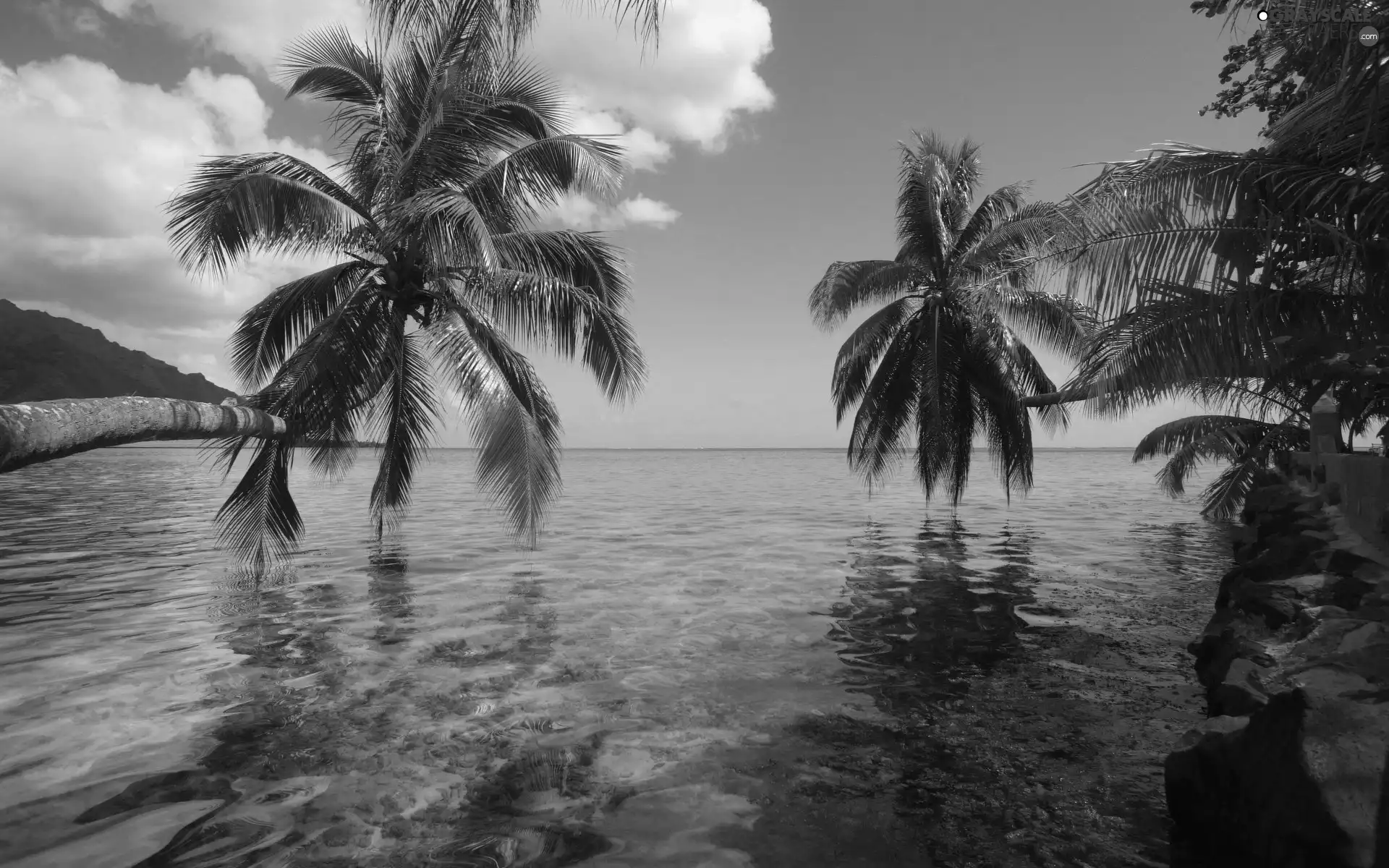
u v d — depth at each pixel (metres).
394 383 14.59
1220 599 7.49
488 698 6.21
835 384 21.00
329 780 4.59
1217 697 4.55
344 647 7.80
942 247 19.89
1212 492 19.16
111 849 3.73
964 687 6.44
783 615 9.37
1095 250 7.69
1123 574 12.23
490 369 12.60
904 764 4.84
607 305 14.38
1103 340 8.34
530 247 13.27
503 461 12.20
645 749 5.11
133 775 4.66
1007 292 17.42
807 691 6.38
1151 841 3.76
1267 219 7.02
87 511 23.27
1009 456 19.72
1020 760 4.87
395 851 3.73
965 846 3.77
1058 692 6.27
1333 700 3.17
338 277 13.21
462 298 13.89
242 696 6.24
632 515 23.78
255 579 11.83
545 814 4.16
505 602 10.18
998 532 18.48
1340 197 6.68
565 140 12.09
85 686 6.48
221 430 7.62
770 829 3.98
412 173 12.30
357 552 14.88
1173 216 7.32
